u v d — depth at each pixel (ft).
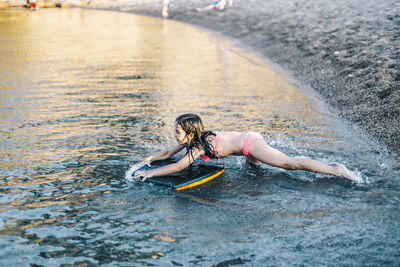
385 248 9.25
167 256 9.17
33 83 27.53
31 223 10.68
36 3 99.19
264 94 25.16
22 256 9.26
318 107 22.21
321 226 10.28
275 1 63.67
